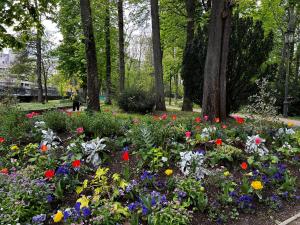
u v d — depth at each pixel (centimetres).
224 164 478
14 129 588
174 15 1772
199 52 1142
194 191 357
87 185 388
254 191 389
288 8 2072
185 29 1805
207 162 477
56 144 538
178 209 322
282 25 2320
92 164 453
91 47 1099
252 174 429
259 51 1040
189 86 1205
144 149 472
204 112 904
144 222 311
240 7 1345
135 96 1310
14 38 903
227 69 1046
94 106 1095
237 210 361
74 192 372
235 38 1032
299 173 490
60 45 2661
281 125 712
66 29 2470
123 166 448
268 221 344
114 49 2414
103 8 1783
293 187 419
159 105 1354
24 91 3347
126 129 624
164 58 2673
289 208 380
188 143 533
